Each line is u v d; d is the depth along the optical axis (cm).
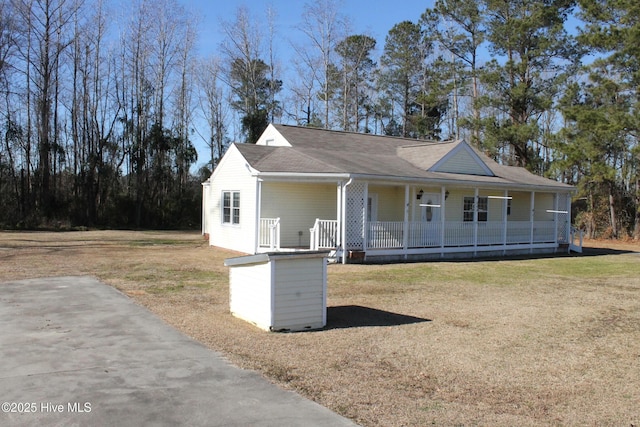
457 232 1945
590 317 925
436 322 854
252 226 1800
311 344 696
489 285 1286
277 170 1698
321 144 2139
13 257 1578
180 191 3819
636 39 2612
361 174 1606
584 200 3669
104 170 3484
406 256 1786
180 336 702
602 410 495
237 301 837
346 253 1642
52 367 555
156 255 1750
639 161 2977
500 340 748
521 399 519
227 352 639
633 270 1669
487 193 2278
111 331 717
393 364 620
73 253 1747
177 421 425
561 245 2294
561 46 3262
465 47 3931
